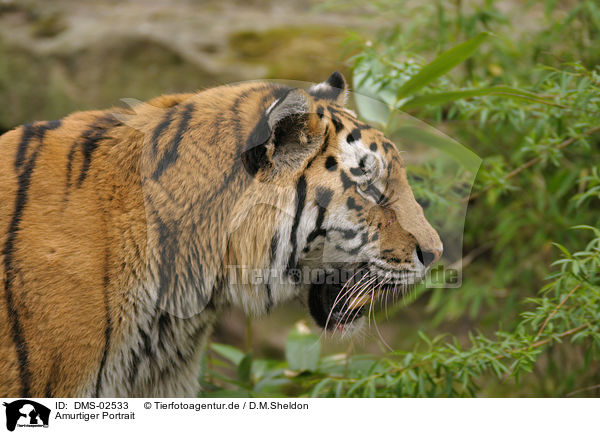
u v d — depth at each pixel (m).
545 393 8.08
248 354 6.95
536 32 8.97
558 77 6.09
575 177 7.51
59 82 10.48
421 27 8.79
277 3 12.34
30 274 4.53
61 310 4.54
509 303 7.98
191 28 10.67
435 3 8.95
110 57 10.40
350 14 11.43
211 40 10.30
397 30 7.86
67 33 10.85
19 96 10.61
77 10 11.67
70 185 4.79
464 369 5.33
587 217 7.57
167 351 5.20
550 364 7.91
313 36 10.27
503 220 8.20
